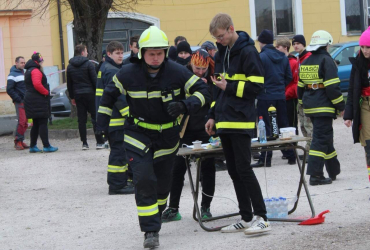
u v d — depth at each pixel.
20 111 13.09
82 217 6.75
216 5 22.58
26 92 12.12
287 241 5.03
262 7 22.91
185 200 7.40
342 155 10.44
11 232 6.20
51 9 21.56
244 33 5.29
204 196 6.16
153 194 5.11
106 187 8.66
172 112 4.85
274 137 5.98
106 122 5.26
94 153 11.81
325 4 23.09
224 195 7.47
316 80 7.78
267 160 9.59
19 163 11.07
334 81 7.63
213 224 6.04
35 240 5.80
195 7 22.52
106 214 6.82
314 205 6.56
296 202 6.15
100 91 8.10
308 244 4.86
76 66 11.95
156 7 22.34
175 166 6.19
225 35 5.22
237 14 22.72
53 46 21.81
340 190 7.35
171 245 5.28
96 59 15.77
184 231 5.80
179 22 22.50
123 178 8.05
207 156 5.73
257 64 5.16
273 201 5.92
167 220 6.27
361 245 4.71
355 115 6.68
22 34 21.59
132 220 6.43
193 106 4.92
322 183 7.83
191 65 6.44
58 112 18.42
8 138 15.89
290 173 8.88
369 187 7.40
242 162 5.27
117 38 22.39
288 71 9.57
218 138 5.84
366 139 6.71
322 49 7.82
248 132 5.22
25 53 21.64
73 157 11.44
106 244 5.48
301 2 22.89
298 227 5.57
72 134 14.70
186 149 5.82
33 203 7.73
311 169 7.82
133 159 5.11
